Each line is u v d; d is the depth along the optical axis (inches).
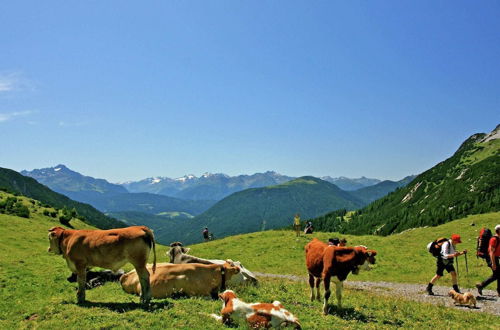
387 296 749.9
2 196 2541.8
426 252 1357.0
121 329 424.5
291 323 430.6
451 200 5836.6
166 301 530.6
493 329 504.7
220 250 1582.2
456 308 644.7
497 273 709.9
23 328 457.4
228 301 460.4
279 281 840.3
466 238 1498.5
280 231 2027.6
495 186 5418.3
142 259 535.8
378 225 7416.3
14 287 721.0
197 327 431.8
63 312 495.2
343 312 540.4
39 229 1696.6
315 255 569.3
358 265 545.3
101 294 628.1
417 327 495.2
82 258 549.0
